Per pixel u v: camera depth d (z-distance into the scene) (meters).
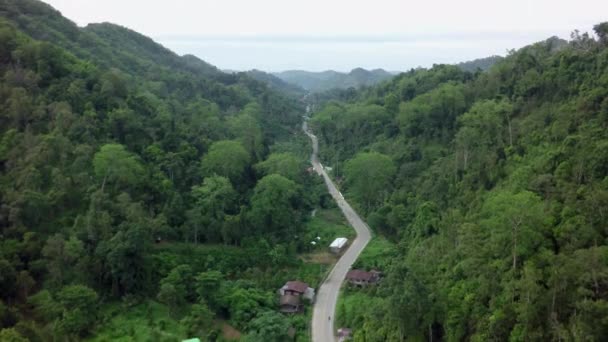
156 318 77.19
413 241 93.00
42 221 82.62
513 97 107.50
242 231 101.56
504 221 59.88
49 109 98.94
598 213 56.88
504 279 55.62
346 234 114.44
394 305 58.72
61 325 68.00
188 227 96.06
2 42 106.56
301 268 96.94
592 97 79.19
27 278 72.88
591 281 48.50
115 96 118.19
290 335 74.56
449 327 56.81
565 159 71.12
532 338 48.81
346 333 74.38
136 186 95.56
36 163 87.12
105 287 80.38
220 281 82.88
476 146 99.00
